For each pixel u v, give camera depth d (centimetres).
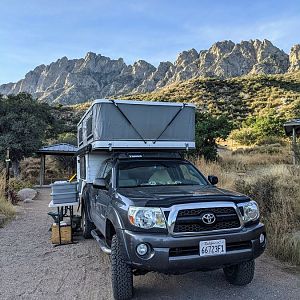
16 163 2712
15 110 2764
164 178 582
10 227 966
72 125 5362
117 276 446
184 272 422
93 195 696
